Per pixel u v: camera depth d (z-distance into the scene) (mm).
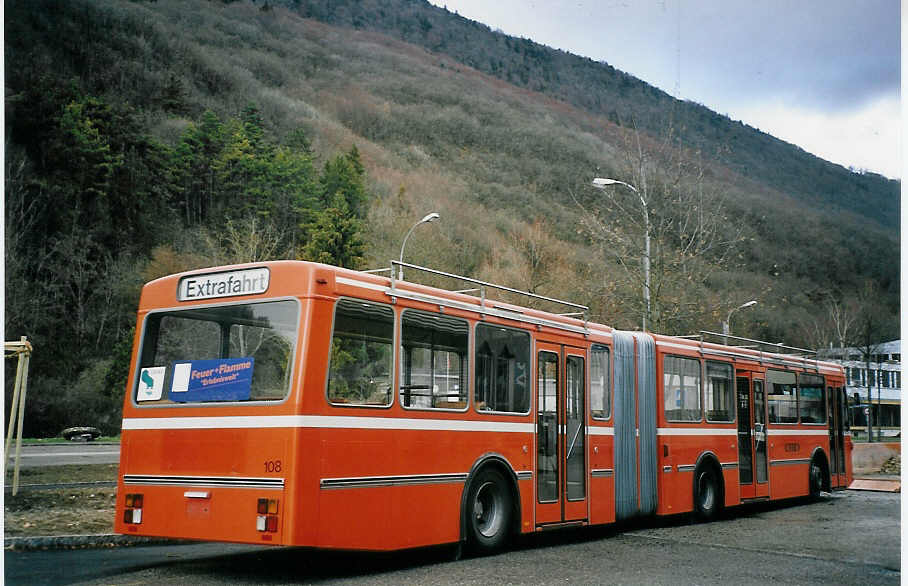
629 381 13852
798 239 99375
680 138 27531
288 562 9883
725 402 16375
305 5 179000
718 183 34188
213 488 8484
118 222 68125
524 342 11469
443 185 102875
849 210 124125
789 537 13000
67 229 64625
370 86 140625
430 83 151625
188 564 9648
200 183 75250
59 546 10734
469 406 10312
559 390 12078
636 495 13656
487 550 10477
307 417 8195
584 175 120938
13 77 78000
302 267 8562
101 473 20297
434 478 9625
